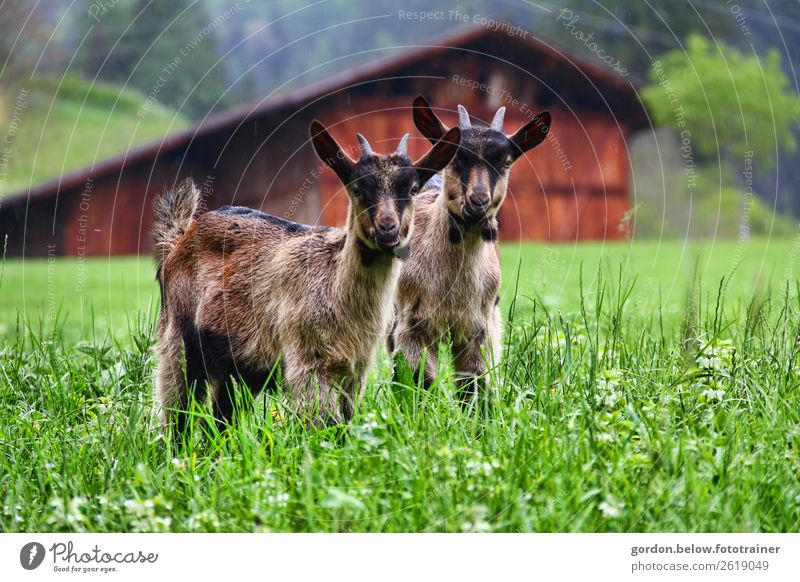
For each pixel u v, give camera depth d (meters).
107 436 9.58
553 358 10.79
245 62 72.19
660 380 10.32
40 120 59.53
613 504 7.81
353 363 10.34
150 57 67.94
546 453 8.38
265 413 10.27
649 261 33.59
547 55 44.84
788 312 12.21
